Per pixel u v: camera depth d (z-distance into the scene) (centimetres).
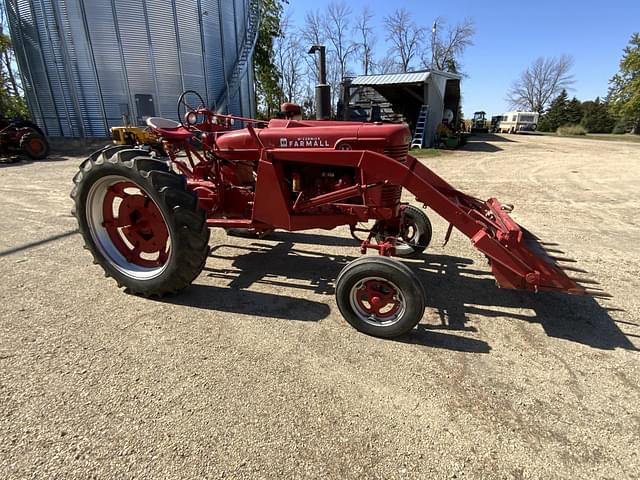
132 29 1633
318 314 279
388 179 262
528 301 301
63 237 436
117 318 268
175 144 345
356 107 1748
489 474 156
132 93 1706
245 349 236
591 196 681
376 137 278
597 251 408
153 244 311
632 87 3183
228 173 353
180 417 182
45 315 270
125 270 302
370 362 225
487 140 2252
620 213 564
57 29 1612
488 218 313
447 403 194
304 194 309
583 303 298
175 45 1711
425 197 258
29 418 179
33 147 1173
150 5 1627
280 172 294
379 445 169
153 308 283
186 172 373
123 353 229
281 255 393
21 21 1666
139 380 206
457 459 163
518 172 967
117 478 151
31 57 1712
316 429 177
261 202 305
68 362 220
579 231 477
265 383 206
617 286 326
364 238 447
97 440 168
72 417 181
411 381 210
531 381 212
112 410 185
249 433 174
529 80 5944
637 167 1053
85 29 1597
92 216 304
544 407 193
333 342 245
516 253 255
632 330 262
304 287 321
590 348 242
